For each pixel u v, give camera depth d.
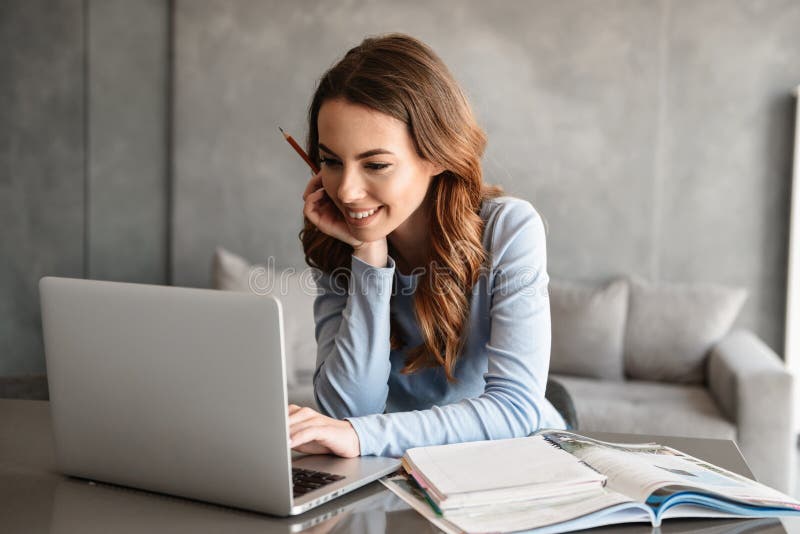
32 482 1.19
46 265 4.72
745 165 4.00
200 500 1.10
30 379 2.03
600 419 3.22
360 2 4.30
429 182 1.52
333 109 1.35
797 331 3.82
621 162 4.09
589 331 3.73
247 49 4.41
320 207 1.54
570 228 4.16
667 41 4.04
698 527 1.00
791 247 3.83
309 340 3.73
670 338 3.68
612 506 1.00
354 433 1.27
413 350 1.63
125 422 1.13
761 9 3.96
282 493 1.03
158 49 4.57
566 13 4.11
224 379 1.04
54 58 4.63
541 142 4.16
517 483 1.05
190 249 4.54
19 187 4.72
